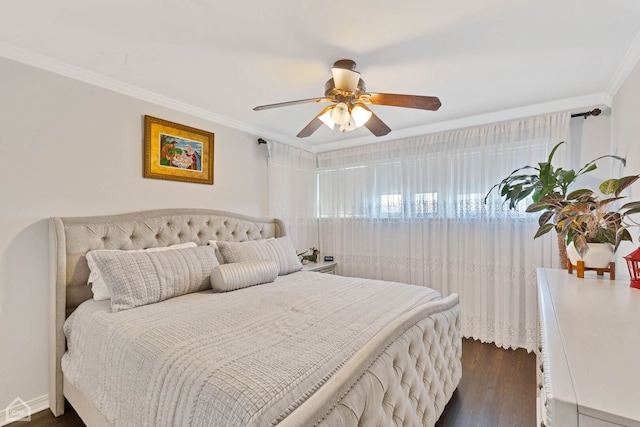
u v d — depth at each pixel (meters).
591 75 2.17
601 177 2.51
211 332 1.41
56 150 2.03
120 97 2.35
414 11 1.50
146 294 1.85
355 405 1.03
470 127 3.11
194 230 2.74
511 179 2.49
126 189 2.38
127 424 1.25
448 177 3.21
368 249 3.77
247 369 1.08
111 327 1.52
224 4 1.45
